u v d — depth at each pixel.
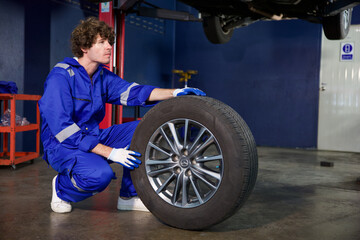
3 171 3.14
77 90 1.72
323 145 5.93
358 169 3.75
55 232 1.54
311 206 2.11
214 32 4.53
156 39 6.64
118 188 2.47
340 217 1.88
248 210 1.99
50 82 1.63
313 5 3.69
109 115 3.94
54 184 1.84
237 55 6.52
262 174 3.29
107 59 1.71
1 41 3.87
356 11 5.62
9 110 3.50
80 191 1.72
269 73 6.26
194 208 1.53
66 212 1.85
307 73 6.00
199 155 1.54
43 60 4.41
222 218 1.48
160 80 6.84
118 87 1.92
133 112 5.81
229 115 1.49
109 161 1.83
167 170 1.61
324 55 5.89
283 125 6.18
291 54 6.10
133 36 6.02
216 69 6.71
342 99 5.80
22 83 4.14
